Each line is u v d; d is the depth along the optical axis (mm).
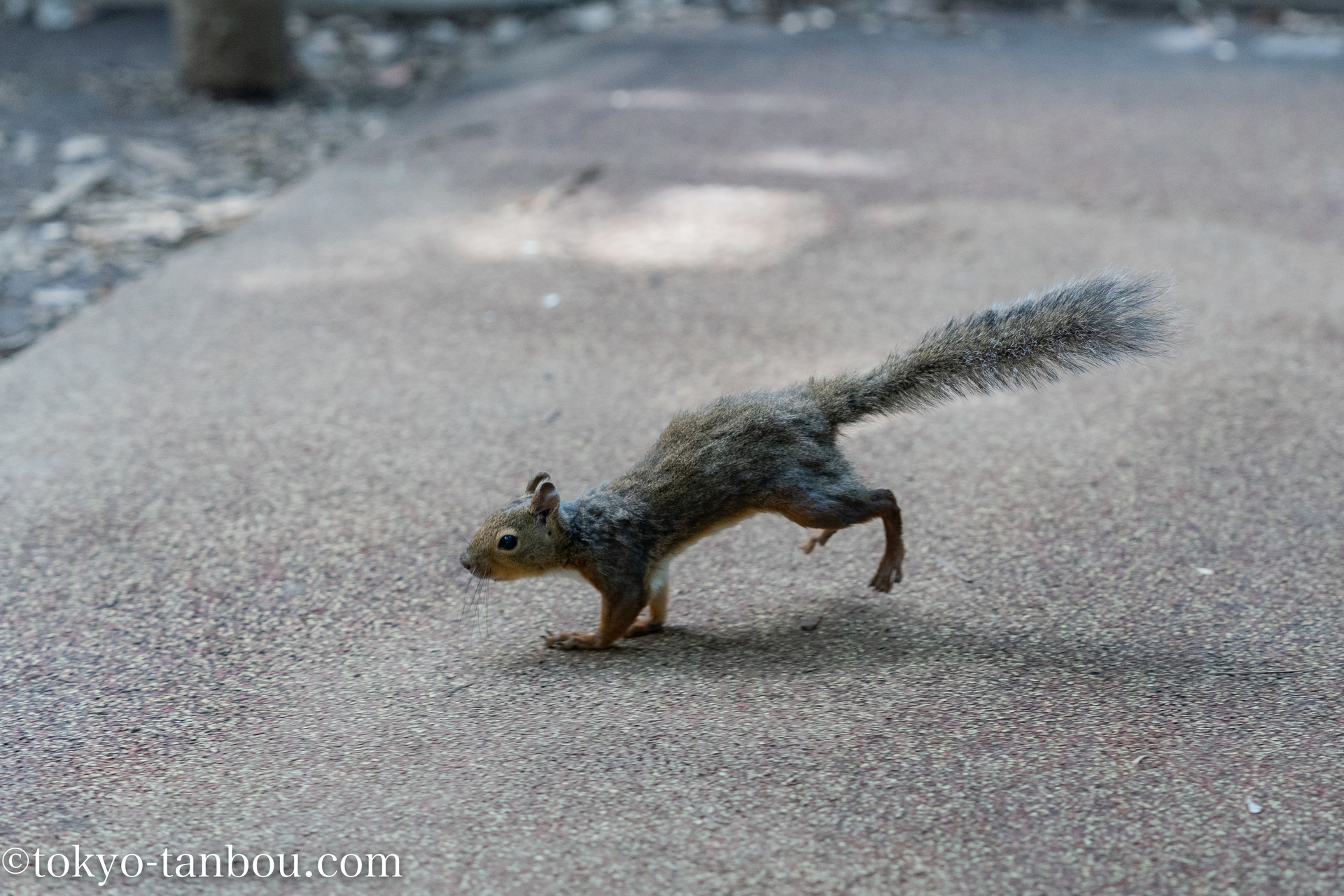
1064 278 2375
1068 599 1917
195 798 1779
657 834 1745
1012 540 1978
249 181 3090
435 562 1974
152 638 1905
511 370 2223
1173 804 1755
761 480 1865
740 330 2287
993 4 4832
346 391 2191
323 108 3715
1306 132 3234
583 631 1910
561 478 2061
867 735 1805
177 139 3400
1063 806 1755
